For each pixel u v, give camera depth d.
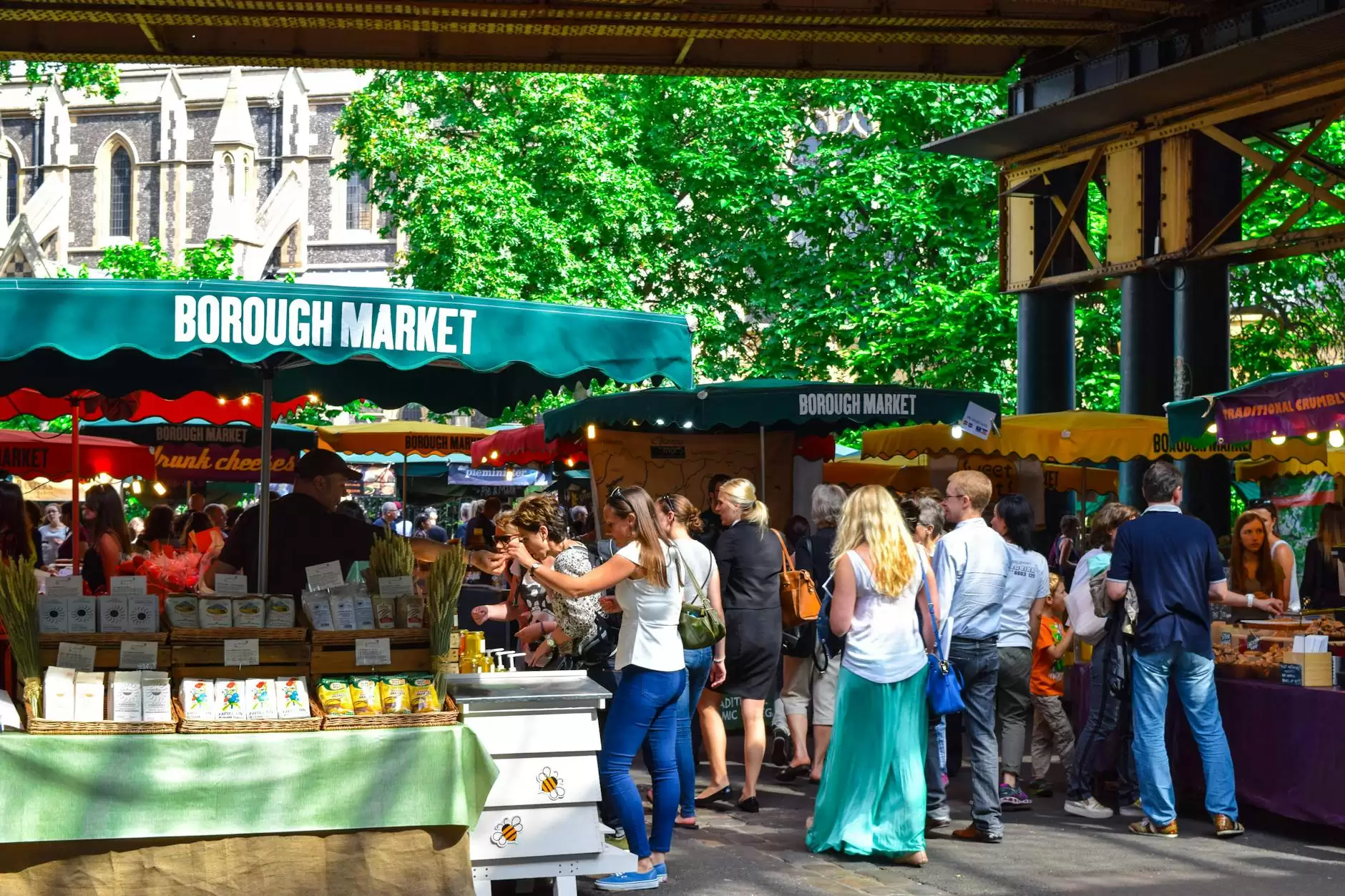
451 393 8.20
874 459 17.45
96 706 5.41
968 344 23.42
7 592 5.35
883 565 7.04
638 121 29.78
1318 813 7.35
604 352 5.68
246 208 59.84
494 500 17.73
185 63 17.52
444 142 29.05
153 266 39.78
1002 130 17.53
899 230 25.14
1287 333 23.78
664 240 29.95
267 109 60.59
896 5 15.77
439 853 5.64
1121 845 7.47
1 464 13.87
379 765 5.57
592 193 28.39
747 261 28.47
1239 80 15.01
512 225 27.73
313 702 5.75
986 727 7.54
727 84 29.00
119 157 61.66
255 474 17.98
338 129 29.92
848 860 7.08
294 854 5.50
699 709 9.74
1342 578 11.05
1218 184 16.05
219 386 8.32
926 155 25.48
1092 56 16.91
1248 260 16.03
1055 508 18.44
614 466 13.15
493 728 6.11
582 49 17.73
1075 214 18.30
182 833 5.36
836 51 18.00
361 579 6.41
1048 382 18.81
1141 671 7.68
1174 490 7.75
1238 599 8.45
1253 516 9.61
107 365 8.09
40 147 61.78
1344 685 7.48
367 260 58.75
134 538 17.39
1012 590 8.35
